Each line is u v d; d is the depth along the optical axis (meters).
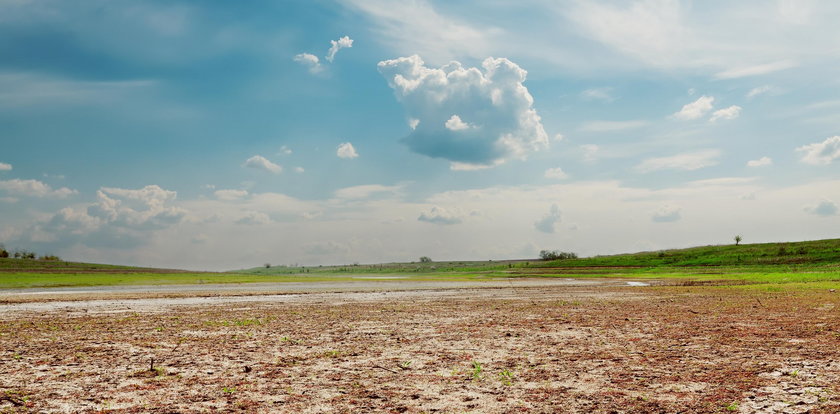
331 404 8.91
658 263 170.88
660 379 10.51
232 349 14.74
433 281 84.69
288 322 21.91
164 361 12.94
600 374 11.05
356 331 18.66
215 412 8.48
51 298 40.81
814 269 100.75
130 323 21.94
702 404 8.66
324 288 59.31
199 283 76.62
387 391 9.77
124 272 145.00
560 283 68.12
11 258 167.12
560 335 17.09
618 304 30.09
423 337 16.94
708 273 104.44
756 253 161.25
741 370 11.22
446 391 9.73
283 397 9.38
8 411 8.55
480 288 55.28
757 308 25.58
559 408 8.50
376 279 102.81
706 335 16.58
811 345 14.30
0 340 16.83
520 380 10.57
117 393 9.73
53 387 10.22
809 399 8.86
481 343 15.52
